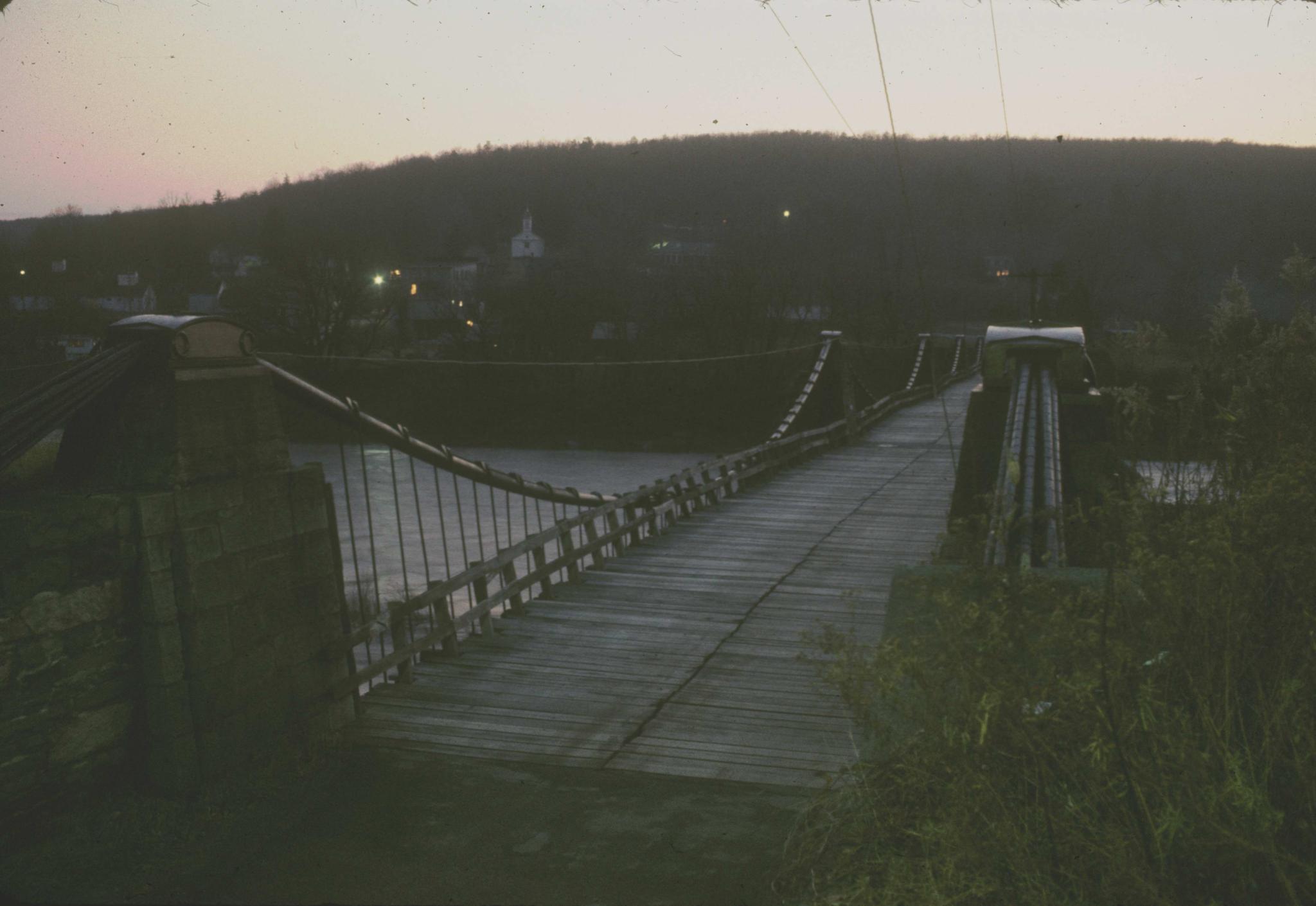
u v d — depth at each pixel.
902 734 3.46
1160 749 2.63
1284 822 2.42
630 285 71.12
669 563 11.62
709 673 7.26
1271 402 3.90
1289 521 2.89
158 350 4.90
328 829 4.67
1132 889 2.38
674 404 62.50
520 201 168.62
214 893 4.09
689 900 4.01
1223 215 119.19
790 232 119.06
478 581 8.31
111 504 4.64
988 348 13.02
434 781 5.21
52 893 4.06
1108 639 2.90
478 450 58.78
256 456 5.36
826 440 23.61
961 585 3.34
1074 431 11.83
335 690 5.83
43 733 4.43
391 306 71.06
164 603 4.79
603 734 5.94
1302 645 2.73
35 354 41.34
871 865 3.06
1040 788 2.78
